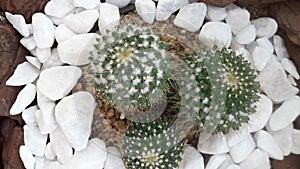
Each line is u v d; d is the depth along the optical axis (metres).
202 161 0.34
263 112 0.35
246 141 0.35
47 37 0.33
